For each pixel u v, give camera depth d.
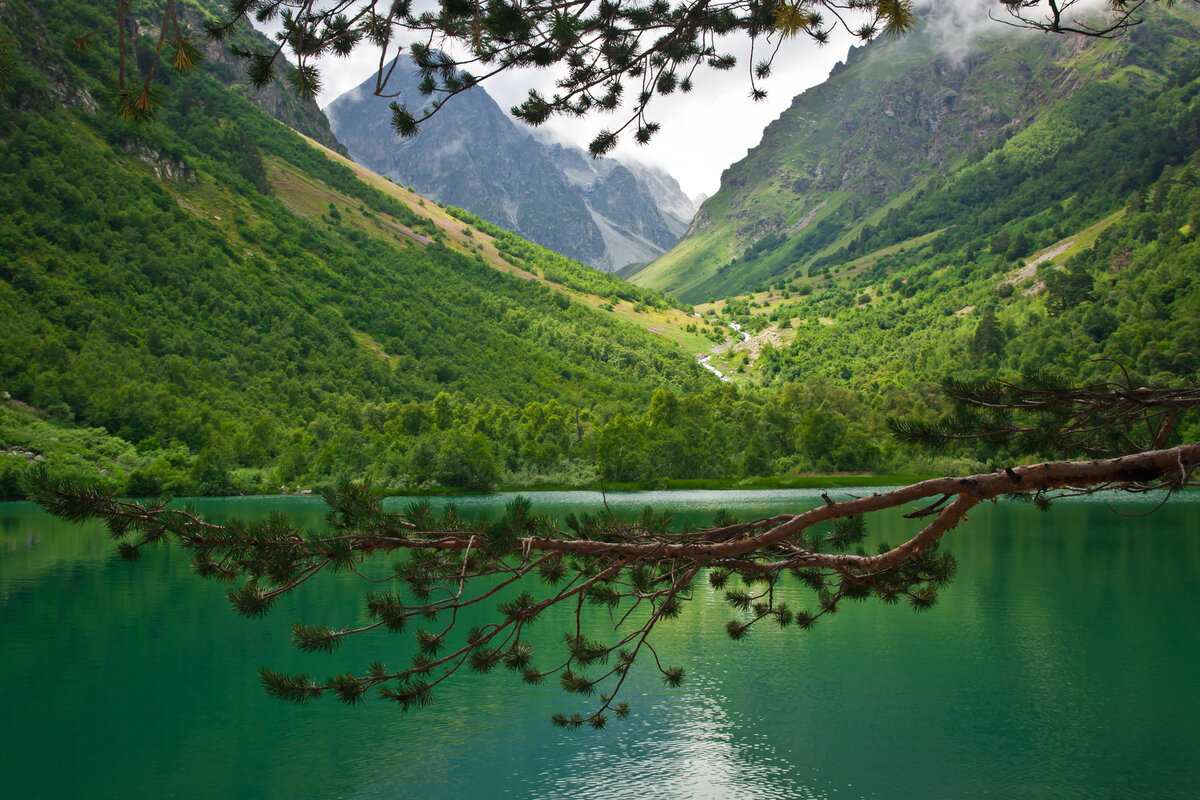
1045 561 49.31
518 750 22.09
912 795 19.17
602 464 118.19
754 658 29.78
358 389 178.50
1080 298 189.75
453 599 8.41
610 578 8.27
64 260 161.88
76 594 42.06
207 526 8.09
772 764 20.84
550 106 10.37
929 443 8.18
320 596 41.25
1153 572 45.19
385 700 26.08
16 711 25.25
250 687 27.39
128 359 140.50
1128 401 7.67
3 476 87.94
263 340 181.00
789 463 123.31
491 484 110.44
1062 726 23.16
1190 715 23.84
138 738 23.08
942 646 31.14
